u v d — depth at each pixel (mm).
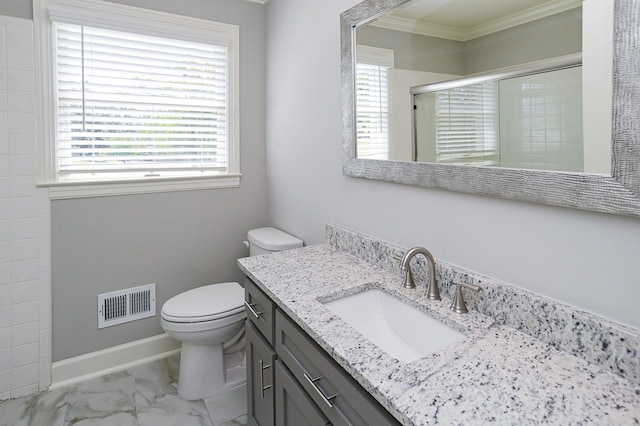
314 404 1107
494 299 1083
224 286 2246
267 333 1409
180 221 2395
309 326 1067
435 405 737
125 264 2246
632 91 781
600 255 873
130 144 2221
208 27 2361
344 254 1728
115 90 2154
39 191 1978
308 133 2070
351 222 1758
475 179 1129
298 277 1438
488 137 1083
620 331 810
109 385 2094
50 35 1953
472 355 907
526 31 974
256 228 2654
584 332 875
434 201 1312
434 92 1246
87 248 2133
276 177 2510
